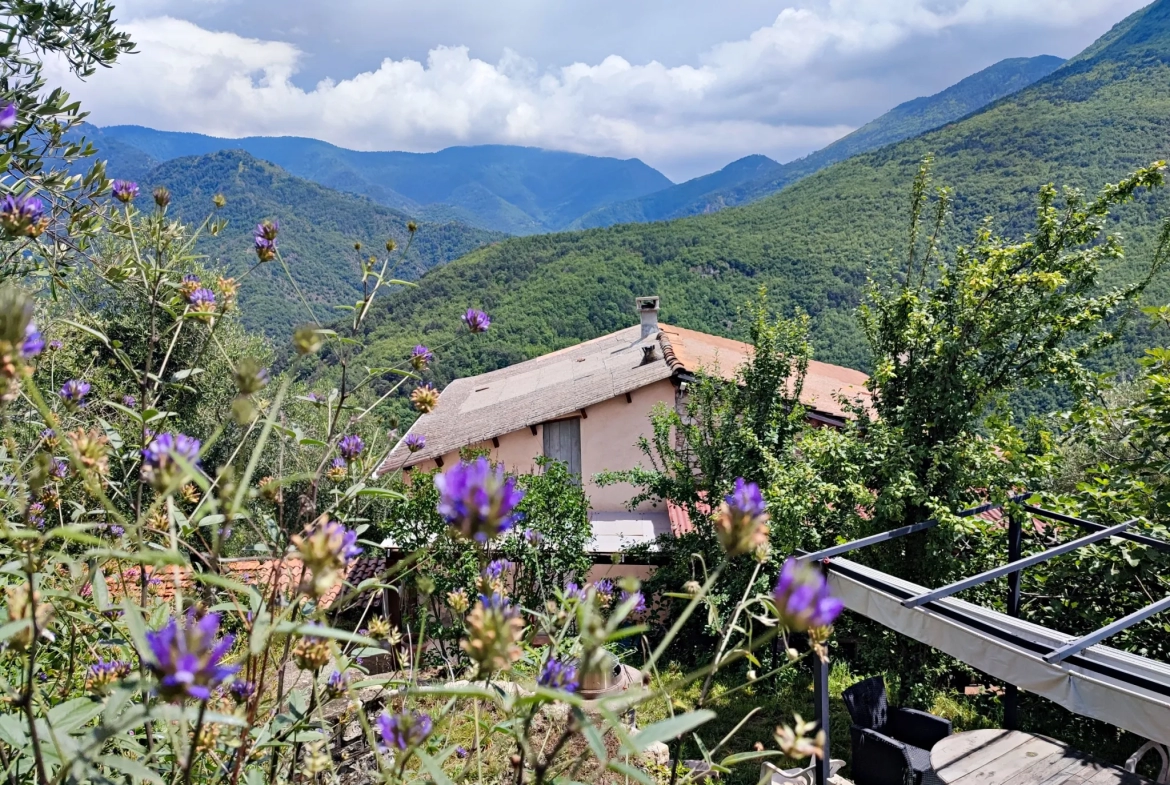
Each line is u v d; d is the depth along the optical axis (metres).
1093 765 5.10
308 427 2.33
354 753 2.97
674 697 7.73
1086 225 8.09
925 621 5.03
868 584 5.56
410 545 8.42
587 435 13.95
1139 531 6.40
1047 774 4.99
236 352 11.40
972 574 8.13
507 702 1.21
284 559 1.58
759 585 8.79
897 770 5.99
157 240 2.15
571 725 1.06
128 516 2.22
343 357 2.16
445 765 2.07
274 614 1.50
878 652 8.62
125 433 2.10
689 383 11.69
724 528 1.15
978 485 7.91
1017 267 8.38
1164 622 6.70
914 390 8.46
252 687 1.52
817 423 12.57
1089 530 6.82
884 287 9.41
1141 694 3.84
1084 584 7.25
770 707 8.55
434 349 2.28
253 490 1.42
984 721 8.00
